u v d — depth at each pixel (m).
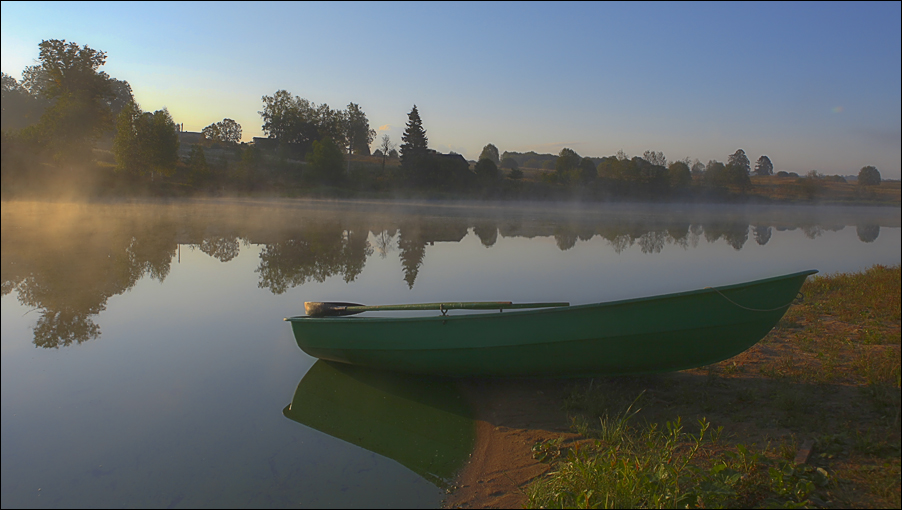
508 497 4.36
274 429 5.61
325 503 4.36
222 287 12.26
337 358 7.14
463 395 6.43
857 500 3.68
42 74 52.16
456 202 62.84
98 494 4.45
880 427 4.64
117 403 6.15
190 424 5.69
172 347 8.08
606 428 5.11
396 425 5.71
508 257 17.75
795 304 9.61
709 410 5.46
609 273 14.66
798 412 5.11
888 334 7.36
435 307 7.00
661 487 3.96
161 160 46.94
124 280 12.82
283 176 62.31
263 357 7.71
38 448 5.15
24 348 7.95
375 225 29.56
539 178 81.19
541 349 6.12
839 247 22.06
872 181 73.38
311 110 87.00
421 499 4.41
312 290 12.07
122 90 79.31
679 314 5.76
